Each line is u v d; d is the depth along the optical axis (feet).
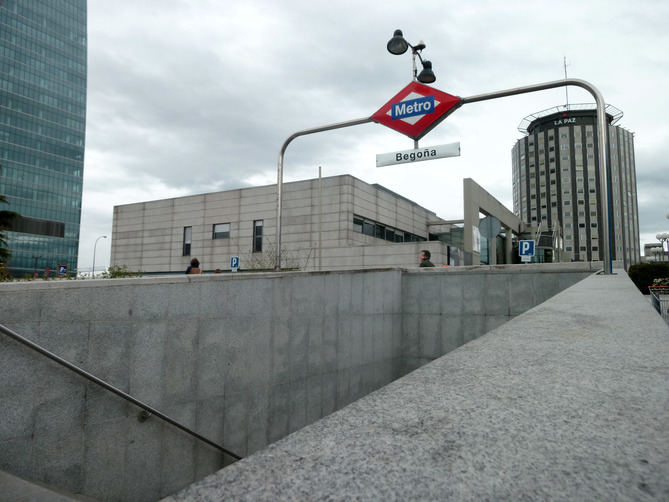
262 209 105.09
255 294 21.22
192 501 2.13
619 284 15.97
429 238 130.41
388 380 34.19
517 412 3.29
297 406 24.06
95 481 13.78
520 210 391.45
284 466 2.54
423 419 3.21
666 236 108.06
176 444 16.75
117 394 14.02
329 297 27.22
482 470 2.37
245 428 20.36
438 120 30.76
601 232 24.35
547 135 366.22
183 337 17.26
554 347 5.55
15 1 356.59
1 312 11.62
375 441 2.84
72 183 387.96
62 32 391.04
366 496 2.12
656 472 2.27
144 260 119.75
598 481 2.20
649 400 3.46
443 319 35.58
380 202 107.55
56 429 12.75
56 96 381.81
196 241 112.98
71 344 13.30
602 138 24.38
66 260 373.20
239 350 20.16
